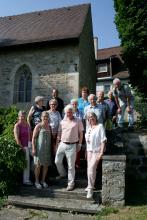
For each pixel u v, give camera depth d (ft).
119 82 28.99
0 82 50.37
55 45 48.24
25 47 49.62
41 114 24.52
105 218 18.44
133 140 28.68
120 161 20.90
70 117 23.21
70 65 47.09
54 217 19.06
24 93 49.73
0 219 18.54
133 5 44.11
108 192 20.80
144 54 41.91
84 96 27.50
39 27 54.90
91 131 22.09
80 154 27.20
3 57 50.85
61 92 46.73
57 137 24.18
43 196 22.25
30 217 19.03
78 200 21.35
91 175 21.18
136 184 26.09
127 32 43.39
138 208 20.06
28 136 24.38
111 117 28.55
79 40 47.09
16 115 30.48
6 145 23.35
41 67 48.44
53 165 26.17
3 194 22.34
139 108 49.21
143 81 42.14
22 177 24.36
